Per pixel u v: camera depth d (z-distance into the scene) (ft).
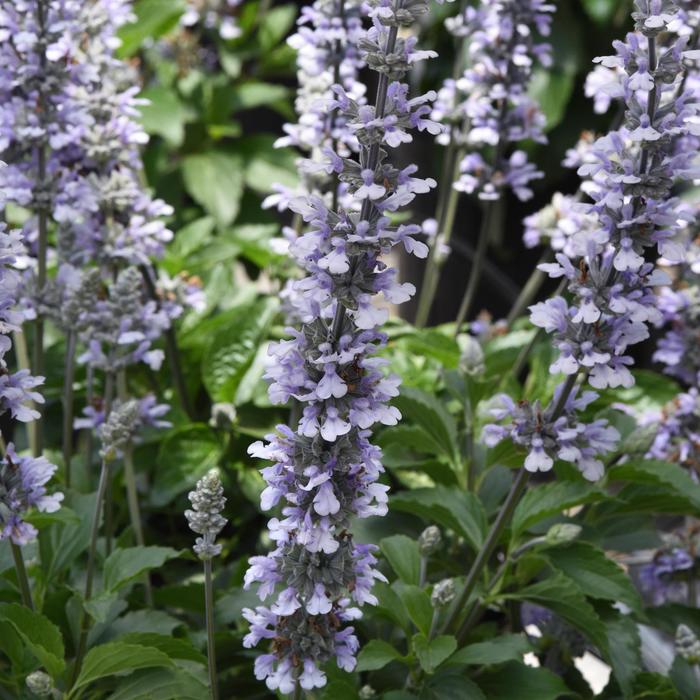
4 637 2.67
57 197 2.91
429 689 2.72
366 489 2.38
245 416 3.34
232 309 3.47
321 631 2.45
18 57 2.87
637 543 3.09
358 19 3.08
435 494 2.93
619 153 2.41
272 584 2.43
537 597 2.77
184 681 2.67
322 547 2.34
